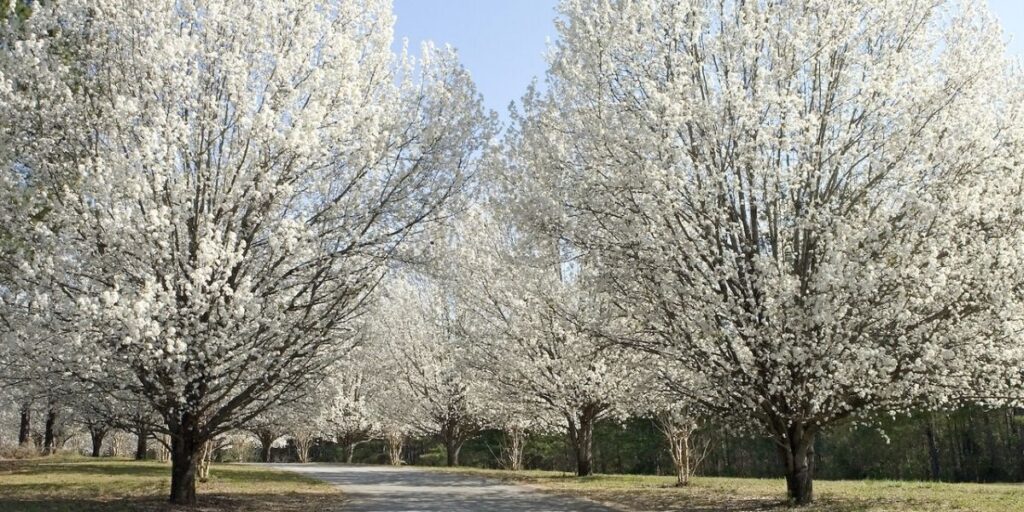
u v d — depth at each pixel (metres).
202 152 11.86
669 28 12.70
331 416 38.78
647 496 14.93
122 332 10.16
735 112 11.45
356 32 14.08
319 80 12.41
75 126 11.54
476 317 22.31
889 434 26.42
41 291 10.70
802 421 11.90
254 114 12.02
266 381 12.92
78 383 11.53
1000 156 11.48
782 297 10.71
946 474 26.73
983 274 10.45
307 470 26.42
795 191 11.73
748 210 12.58
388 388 33.66
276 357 12.45
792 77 12.16
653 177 11.27
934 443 26.67
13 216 10.86
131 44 11.62
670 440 18.27
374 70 13.98
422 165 13.86
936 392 11.19
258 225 12.27
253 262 12.53
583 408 21.17
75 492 14.66
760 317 11.36
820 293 10.68
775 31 12.32
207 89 12.24
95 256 11.09
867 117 11.86
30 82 11.10
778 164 11.92
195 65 11.83
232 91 11.62
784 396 11.68
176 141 11.16
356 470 26.58
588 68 13.24
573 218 13.00
